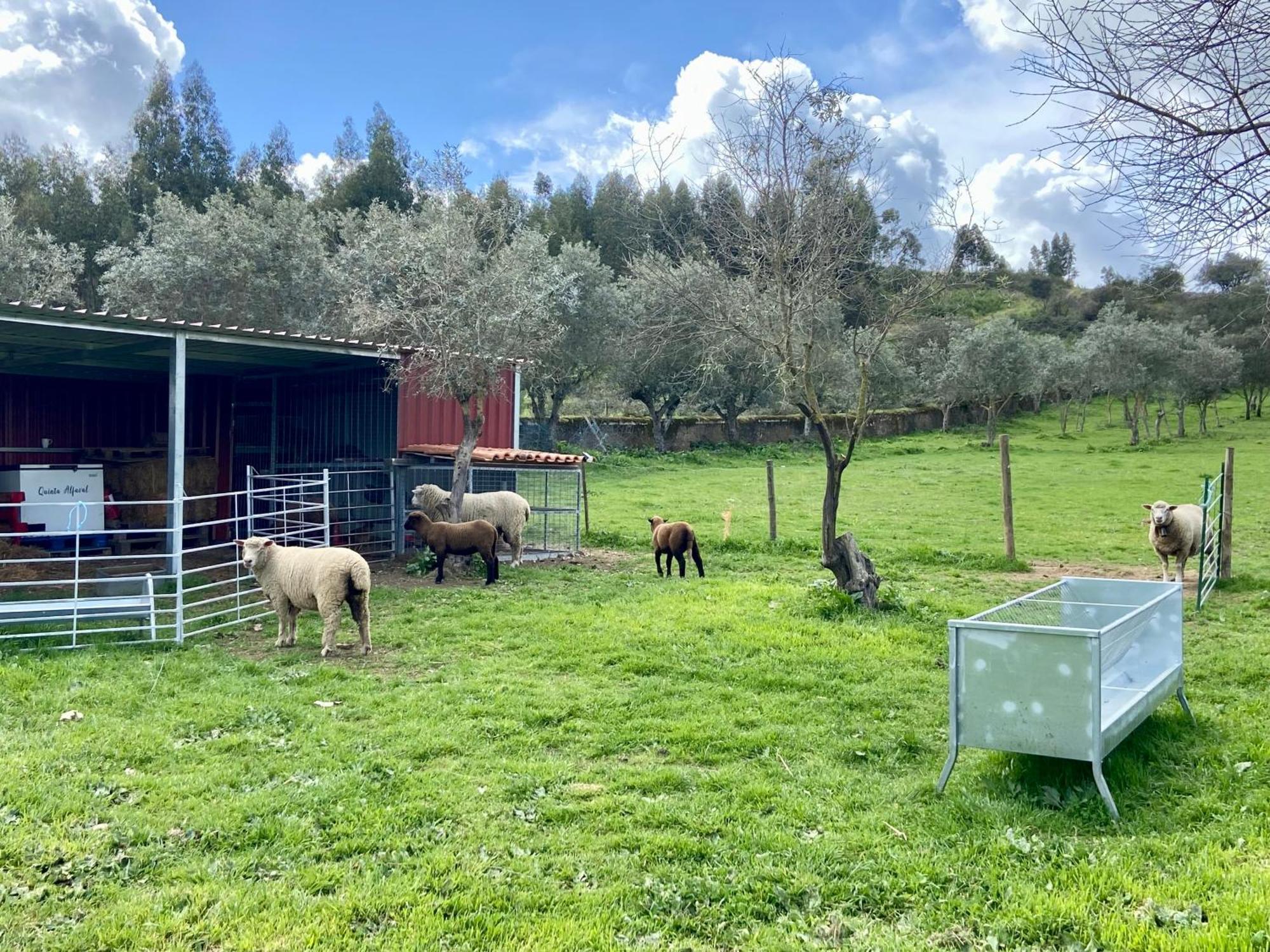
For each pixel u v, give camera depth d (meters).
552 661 9.19
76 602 9.75
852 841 5.22
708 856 5.07
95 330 11.77
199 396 19.50
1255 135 4.56
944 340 55.69
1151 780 5.97
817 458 44.09
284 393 18.97
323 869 4.90
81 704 7.63
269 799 5.77
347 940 4.22
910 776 6.28
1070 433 53.59
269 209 36.34
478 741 6.95
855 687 8.27
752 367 40.34
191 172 50.44
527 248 32.34
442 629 10.58
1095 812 5.48
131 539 16.52
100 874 4.84
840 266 12.07
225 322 30.33
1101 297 77.94
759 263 12.22
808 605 11.20
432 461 16.97
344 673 8.76
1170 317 57.19
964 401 56.25
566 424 45.69
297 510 11.90
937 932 4.28
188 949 4.16
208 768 6.32
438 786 6.03
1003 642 5.71
